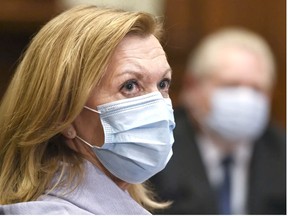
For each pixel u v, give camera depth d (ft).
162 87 13.42
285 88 31.86
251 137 25.93
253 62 26.73
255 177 25.45
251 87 26.45
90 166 13.14
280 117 31.89
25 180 13.03
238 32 29.53
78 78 12.60
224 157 25.61
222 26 31.63
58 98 12.71
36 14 29.17
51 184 12.98
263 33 31.76
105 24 12.76
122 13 13.02
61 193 12.84
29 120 13.05
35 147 13.12
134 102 12.91
